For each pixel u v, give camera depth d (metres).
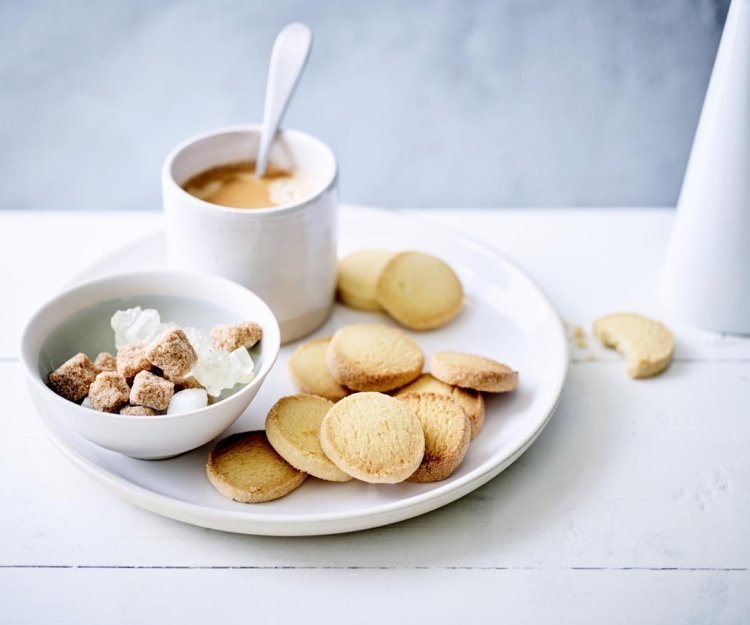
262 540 0.54
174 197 0.61
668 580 0.53
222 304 0.60
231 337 0.57
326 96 0.98
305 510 0.55
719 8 0.94
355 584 0.53
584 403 0.62
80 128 0.99
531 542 0.55
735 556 0.54
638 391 0.62
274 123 0.65
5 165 1.00
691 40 0.95
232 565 0.53
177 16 0.97
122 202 1.02
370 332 0.63
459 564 0.54
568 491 0.57
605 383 0.63
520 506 0.56
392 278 0.67
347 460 0.54
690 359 0.65
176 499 0.54
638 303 0.69
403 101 0.99
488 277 0.69
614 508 0.56
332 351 0.60
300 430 0.56
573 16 0.95
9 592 0.52
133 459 0.57
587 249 0.73
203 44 0.97
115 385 0.55
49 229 0.73
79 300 0.59
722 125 0.62
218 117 1.00
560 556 0.54
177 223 0.61
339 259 0.70
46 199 1.01
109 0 0.96
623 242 0.74
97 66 0.98
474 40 0.96
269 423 0.56
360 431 0.55
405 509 0.53
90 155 1.00
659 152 0.98
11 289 0.68
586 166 1.00
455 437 0.56
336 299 0.68
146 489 0.54
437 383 0.61
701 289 0.66
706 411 0.61
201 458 0.57
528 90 0.98
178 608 0.52
